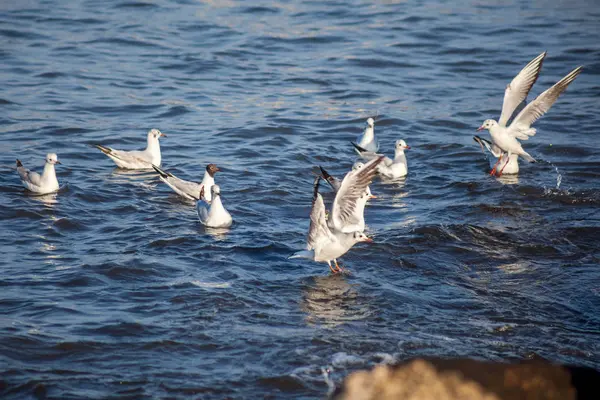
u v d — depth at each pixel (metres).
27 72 28.92
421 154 22.50
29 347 11.59
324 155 22.12
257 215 17.67
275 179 20.08
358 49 33.22
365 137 22.42
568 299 13.82
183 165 21.14
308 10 39.44
